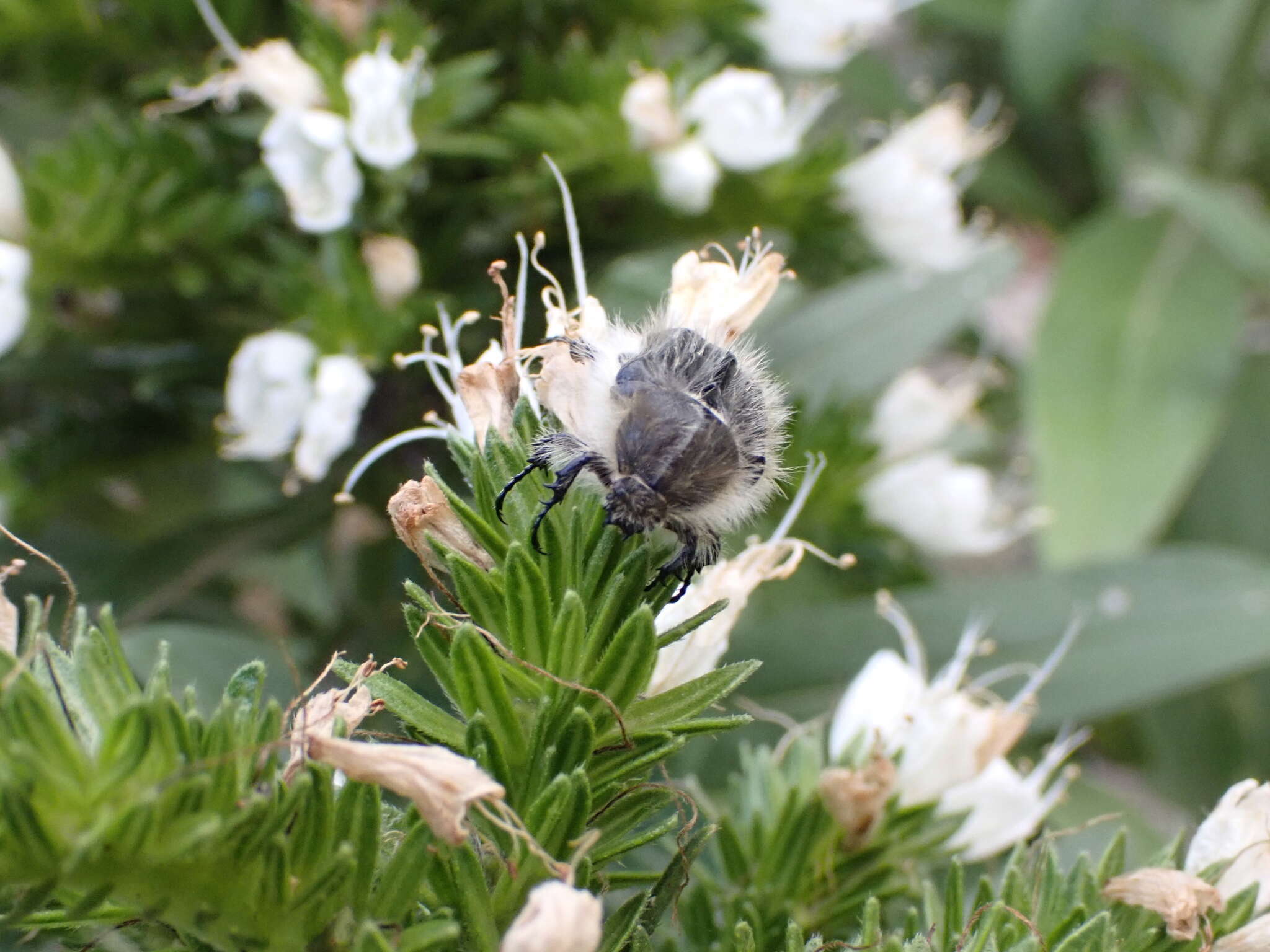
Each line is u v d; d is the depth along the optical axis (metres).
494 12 0.22
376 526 0.25
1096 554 0.27
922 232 0.24
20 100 0.26
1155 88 0.40
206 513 0.29
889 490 0.24
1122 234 0.32
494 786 0.13
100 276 0.21
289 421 0.20
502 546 0.13
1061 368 0.30
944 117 0.25
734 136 0.21
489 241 0.23
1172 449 0.29
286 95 0.20
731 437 0.13
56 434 0.23
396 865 0.13
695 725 0.13
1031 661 0.23
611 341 0.14
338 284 0.20
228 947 0.13
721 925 0.15
